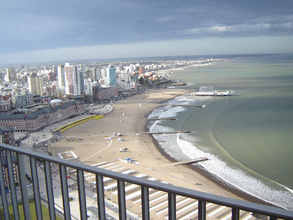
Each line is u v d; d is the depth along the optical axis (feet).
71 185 160.76
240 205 11.96
